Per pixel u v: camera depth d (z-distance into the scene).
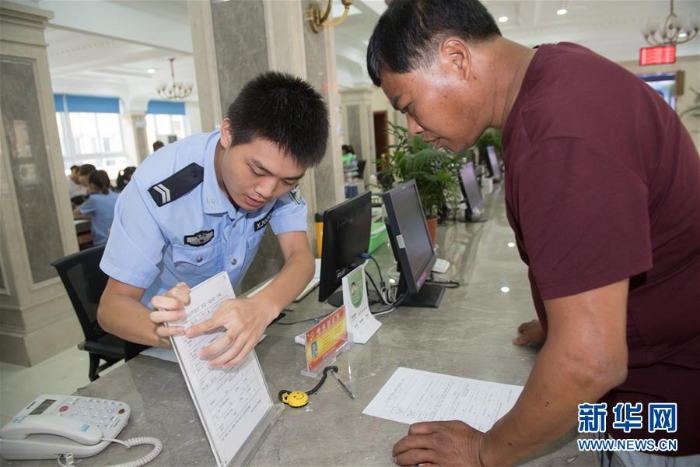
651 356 0.74
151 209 1.01
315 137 0.90
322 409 0.95
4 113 2.92
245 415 0.83
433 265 1.72
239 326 0.77
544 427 0.60
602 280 0.53
